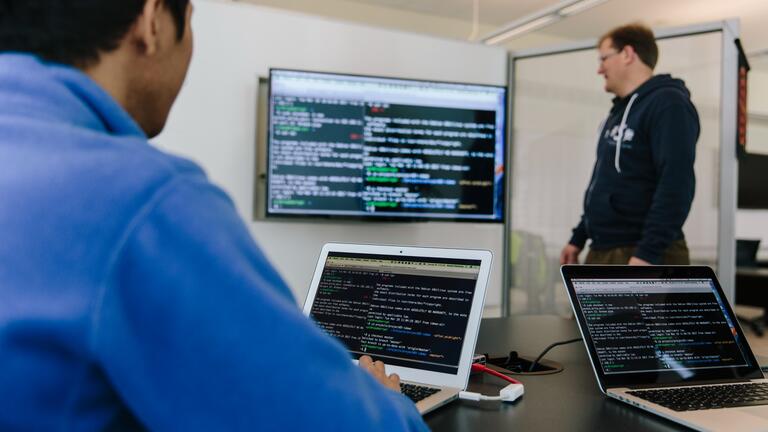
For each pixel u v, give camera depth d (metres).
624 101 2.70
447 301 1.09
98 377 0.39
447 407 0.95
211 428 0.39
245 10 3.12
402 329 1.10
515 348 1.40
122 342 0.38
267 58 3.18
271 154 3.08
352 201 3.19
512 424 0.87
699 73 3.04
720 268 2.84
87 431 0.39
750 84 7.00
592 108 3.43
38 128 0.41
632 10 5.44
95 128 0.44
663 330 1.10
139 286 0.38
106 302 0.37
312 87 3.11
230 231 0.42
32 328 0.37
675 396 0.96
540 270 3.55
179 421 0.39
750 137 6.89
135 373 0.38
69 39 0.44
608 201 2.73
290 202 3.11
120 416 0.41
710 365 1.08
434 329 1.07
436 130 3.28
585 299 1.09
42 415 0.38
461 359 1.02
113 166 0.40
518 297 3.59
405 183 3.25
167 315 0.38
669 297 1.14
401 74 3.44
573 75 3.48
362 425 0.43
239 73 3.12
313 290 1.23
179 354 0.38
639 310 1.11
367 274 1.20
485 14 5.62
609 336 1.06
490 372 1.12
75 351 0.37
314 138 3.13
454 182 3.32
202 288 0.38
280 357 0.40
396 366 1.07
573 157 3.48
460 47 3.55
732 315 1.15
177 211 0.40
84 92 0.44
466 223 3.48
